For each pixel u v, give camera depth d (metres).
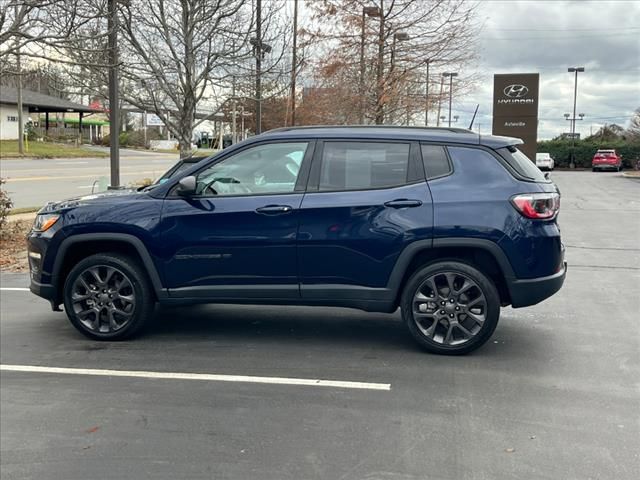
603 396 4.37
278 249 5.26
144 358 5.24
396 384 4.61
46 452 3.68
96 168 35.53
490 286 5.08
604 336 5.79
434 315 5.19
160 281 5.48
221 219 5.33
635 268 9.09
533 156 21.48
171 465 3.50
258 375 4.82
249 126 55.50
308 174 5.32
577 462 3.46
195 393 4.49
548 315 6.52
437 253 5.24
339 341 5.67
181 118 13.09
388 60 17.16
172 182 5.52
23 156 42.28
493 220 4.99
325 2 17.14
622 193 23.33
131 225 5.45
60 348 5.52
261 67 14.51
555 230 5.13
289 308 6.86
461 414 4.09
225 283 5.40
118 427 3.98
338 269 5.22
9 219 13.92
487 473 3.36
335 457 3.55
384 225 5.12
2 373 4.93
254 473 3.40
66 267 5.81
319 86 20.36
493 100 21.52
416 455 3.56
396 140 5.27
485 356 5.22
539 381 4.65
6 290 7.89
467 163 5.16
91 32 11.16
